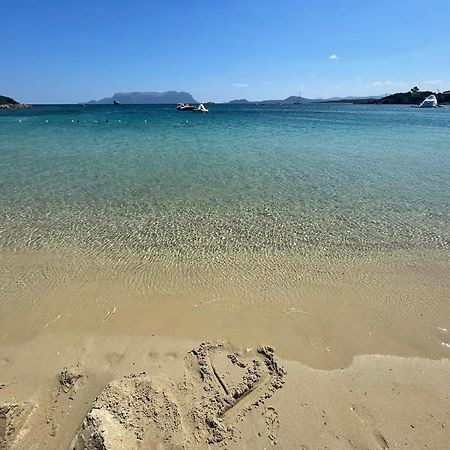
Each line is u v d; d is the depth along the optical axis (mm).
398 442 4727
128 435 4426
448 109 113000
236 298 7926
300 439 4730
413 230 11453
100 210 12781
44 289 8180
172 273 8875
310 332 6906
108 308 7535
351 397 5402
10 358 6125
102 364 5969
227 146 26859
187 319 7207
